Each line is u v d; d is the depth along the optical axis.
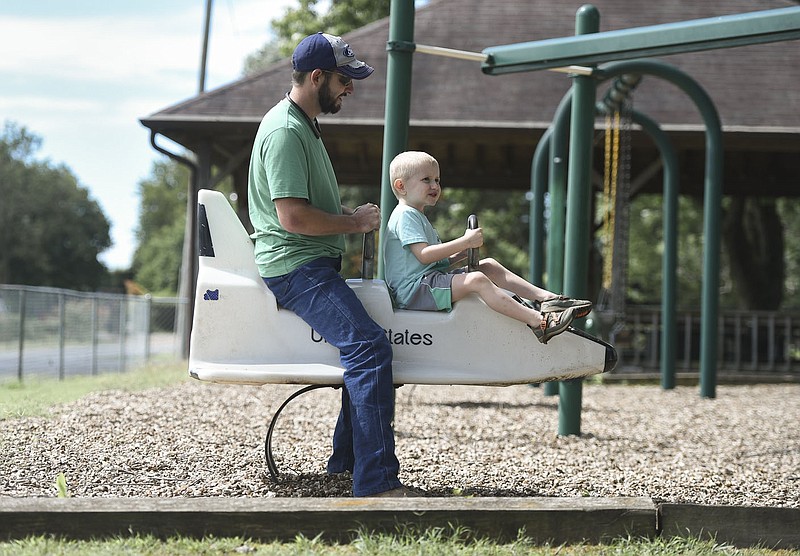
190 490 7.16
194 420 10.84
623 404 16.11
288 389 15.55
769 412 15.38
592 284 27.47
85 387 15.44
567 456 9.77
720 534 5.68
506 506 5.54
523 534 5.51
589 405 15.74
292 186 6.31
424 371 6.65
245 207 27.62
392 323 6.66
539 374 6.72
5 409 10.63
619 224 17.14
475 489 7.68
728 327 26.38
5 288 20.31
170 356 31.56
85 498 5.53
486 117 23.58
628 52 10.16
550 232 14.34
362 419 6.27
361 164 27.77
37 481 7.14
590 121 11.41
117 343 26.30
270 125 6.46
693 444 11.24
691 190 28.98
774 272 35.94
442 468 8.59
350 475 7.73
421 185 7.04
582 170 11.38
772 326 25.38
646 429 12.59
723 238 36.41
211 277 6.53
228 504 5.45
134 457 8.28
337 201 6.85
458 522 5.49
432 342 6.68
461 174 28.27
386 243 7.02
